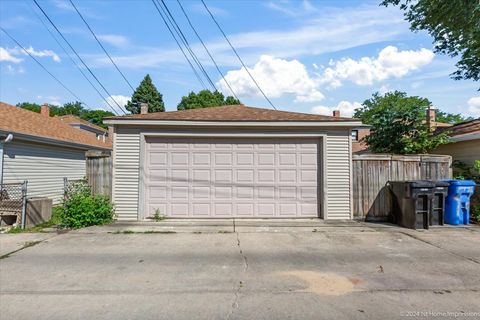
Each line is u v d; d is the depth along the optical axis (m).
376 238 6.69
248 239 6.58
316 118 8.80
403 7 12.39
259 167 8.77
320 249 5.86
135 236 6.81
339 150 8.73
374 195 8.70
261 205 8.74
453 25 11.17
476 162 8.90
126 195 8.44
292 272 4.64
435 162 8.77
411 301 3.68
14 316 3.31
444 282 4.26
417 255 5.49
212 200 8.69
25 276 4.46
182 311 3.44
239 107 11.38
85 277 4.43
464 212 8.02
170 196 8.62
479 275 4.53
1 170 10.55
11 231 7.29
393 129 10.98
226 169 8.73
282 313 3.39
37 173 12.55
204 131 8.63
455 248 5.94
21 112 14.95
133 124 8.39
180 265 4.95
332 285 4.16
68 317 3.29
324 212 8.61
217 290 4.00
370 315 3.35
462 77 14.38
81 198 7.89
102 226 7.70
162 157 8.65
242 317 3.30
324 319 3.26
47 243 6.24
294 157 8.82
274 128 8.70
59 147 14.22
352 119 8.58
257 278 4.41
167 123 8.41
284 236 6.84
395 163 8.76
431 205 7.69
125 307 3.53
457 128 11.95
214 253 5.59
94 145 17.30
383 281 4.30
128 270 4.71
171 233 7.09
